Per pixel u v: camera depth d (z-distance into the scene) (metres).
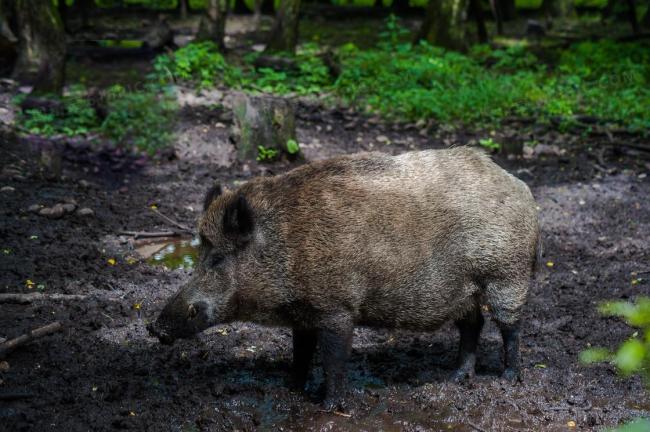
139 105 11.97
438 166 5.07
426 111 13.58
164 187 9.83
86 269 7.21
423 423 4.92
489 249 4.99
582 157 11.55
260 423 4.89
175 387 5.29
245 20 24.38
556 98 14.41
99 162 10.64
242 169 10.63
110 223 8.47
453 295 5.05
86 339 5.92
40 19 13.15
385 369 5.65
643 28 21.84
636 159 11.44
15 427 4.70
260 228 4.76
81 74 16.16
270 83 15.53
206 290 4.77
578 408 5.07
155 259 7.65
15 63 13.66
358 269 4.77
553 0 23.42
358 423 4.91
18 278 6.92
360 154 5.09
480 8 19.38
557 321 6.50
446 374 5.59
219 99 14.10
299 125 13.00
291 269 4.74
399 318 5.01
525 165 11.22
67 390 5.17
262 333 6.21
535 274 5.43
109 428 4.76
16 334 5.88
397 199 4.87
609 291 7.08
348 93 14.80
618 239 8.47
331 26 23.92
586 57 17.67
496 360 5.86
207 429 4.80
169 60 15.65
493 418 4.98
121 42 19.84
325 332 4.87
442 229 4.92
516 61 17.44
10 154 10.16
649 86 15.45
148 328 4.79
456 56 16.86
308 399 5.18
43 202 8.76
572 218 9.13
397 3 26.11
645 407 5.12
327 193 4.81
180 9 24.67
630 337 6.16
